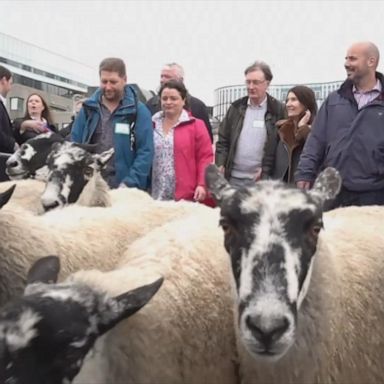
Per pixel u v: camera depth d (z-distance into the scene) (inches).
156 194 120.3
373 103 95.3
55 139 115.3
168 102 118.2
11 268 62.8
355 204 97.0
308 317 54.6
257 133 120.7
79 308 46.2
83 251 69.2
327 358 57.4
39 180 108.6
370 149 95.1
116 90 111.3
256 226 49.4
